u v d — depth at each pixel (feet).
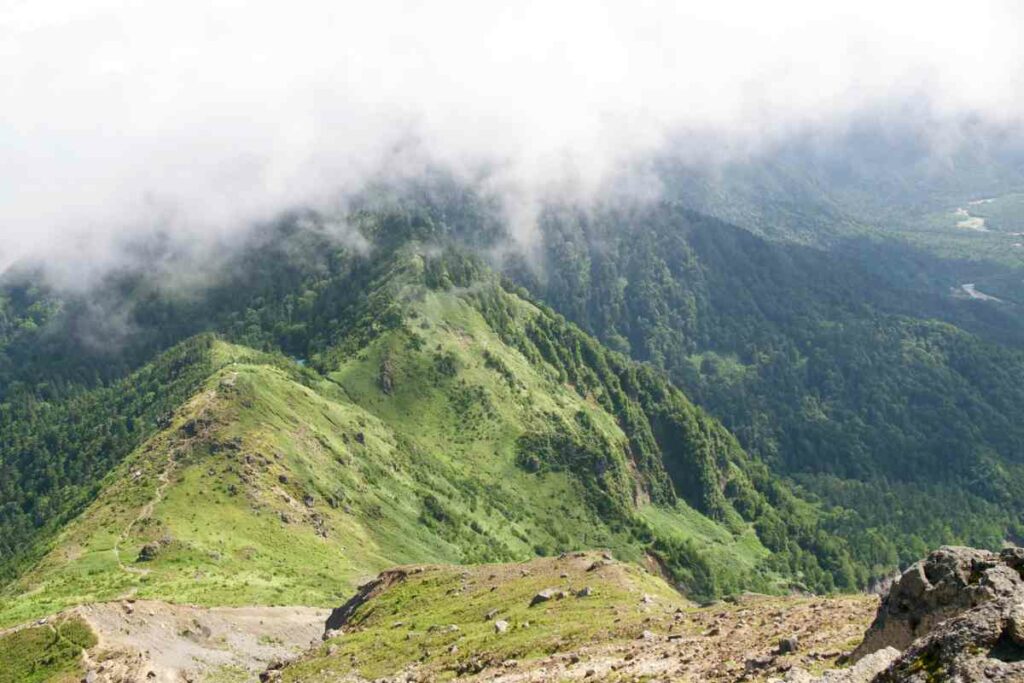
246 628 422.00
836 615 169.68
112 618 367.86
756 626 172.86
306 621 465.88
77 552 602.44
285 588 560.61
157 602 400.47
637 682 145.28
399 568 379.96
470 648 222.28
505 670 184.14
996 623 78.79
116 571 557.74
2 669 335.67
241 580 556.51
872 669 99.45
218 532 636.48
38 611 490.90
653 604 242.99
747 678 130.11
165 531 615.16
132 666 329.93
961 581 109.50
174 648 370.53
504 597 282.97
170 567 563.48
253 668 374.43
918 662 80.69
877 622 119.24
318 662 263.90
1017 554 109.19
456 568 358.23
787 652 140.77
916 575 114.83
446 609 293.23
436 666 214.90
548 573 307.99
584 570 302.66
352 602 380.37
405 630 275.80
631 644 182.19
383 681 211.41
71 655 339.36
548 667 176.35
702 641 167.53
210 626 406.62
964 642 78.38
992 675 73.87
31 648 343.46
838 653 129.59
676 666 150.41
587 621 223.71
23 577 594.24
